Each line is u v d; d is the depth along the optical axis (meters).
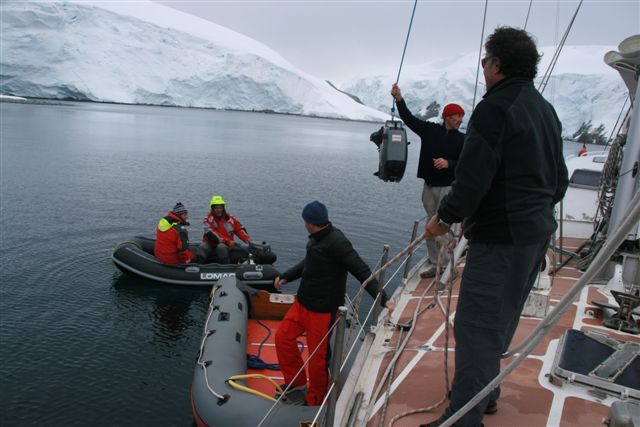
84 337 6.99
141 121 67.81
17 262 9.79
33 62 102.94
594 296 4.30
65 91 104.94
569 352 2.98
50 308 7.84
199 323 7.67
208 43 133.12
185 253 9.23
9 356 6.36
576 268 5.17
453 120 4.59
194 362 6.53
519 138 1.87
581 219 7.30
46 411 5.36
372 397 2.78
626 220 1.31
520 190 1.91
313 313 3.65
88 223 12.96
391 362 3.08
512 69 1.97
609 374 2.75
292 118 147.50
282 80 130.75
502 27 2.02
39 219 13.08
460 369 2.13
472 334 2.07
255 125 86.06
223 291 6.27
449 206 1.94
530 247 1.97
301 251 11.71
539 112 1.93
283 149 42.31
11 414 5.27
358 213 16.39
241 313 5.89
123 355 6.59
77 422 5.22
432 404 2.67
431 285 4.73
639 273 3.84
